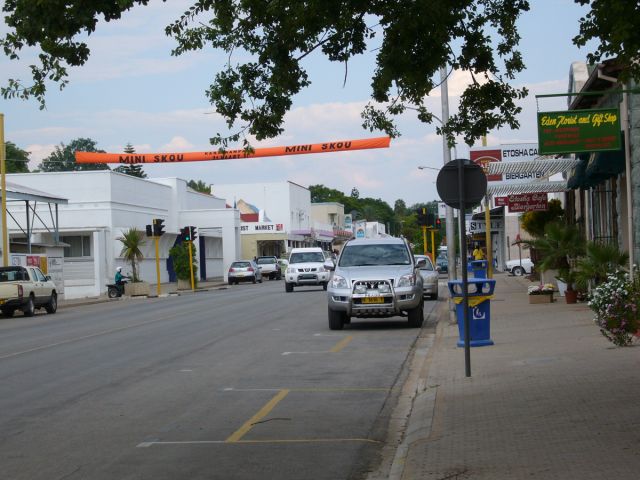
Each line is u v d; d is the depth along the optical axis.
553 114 17.19
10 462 8.37
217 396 12.00
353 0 11.21
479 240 73.75
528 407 9.59
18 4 9.26
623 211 21.88
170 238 70.94
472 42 12.32
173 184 72.88
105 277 54.88
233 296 41.72
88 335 22.36
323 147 36.31
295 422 10.10
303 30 11.53
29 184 56.41
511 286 38.19
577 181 24.05
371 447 8.80
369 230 125.88
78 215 56.06
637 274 16.30
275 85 11.87
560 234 25.09
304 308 29.64
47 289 36.12
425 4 11.22
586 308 22.81
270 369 14.62
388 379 13.32
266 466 8.02
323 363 15.25
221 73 11.98
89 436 9.52
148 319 27.73
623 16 9.93
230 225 76.25
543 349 14.70
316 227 106.88
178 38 11.55
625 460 6.95
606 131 17.09
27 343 20.81
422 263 22.19
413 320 21.23
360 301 20.66
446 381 12.13
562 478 6.57
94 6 9.22
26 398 12.22
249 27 11.62
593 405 9.33
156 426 9.99
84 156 36.59
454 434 8.58
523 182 30.53
